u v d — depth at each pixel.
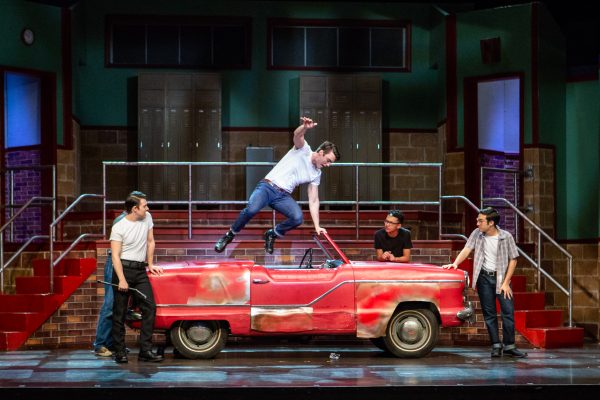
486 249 9.05
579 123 13.17
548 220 12.87
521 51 12.97
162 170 13.83
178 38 14.35
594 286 12.87
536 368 8.01
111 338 8.90
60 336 10.33
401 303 8.78
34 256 12.07
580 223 13.02
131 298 8.56
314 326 8.49
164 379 7.15
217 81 14.02
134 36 14.27
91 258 10.56
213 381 7.02
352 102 14.15
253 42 14.40
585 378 7.30
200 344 8.57
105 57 14.16
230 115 14.32
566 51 13.45
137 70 14.23
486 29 13.35
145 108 13.88
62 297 10.30
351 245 10.86
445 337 10.71
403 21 14.58
